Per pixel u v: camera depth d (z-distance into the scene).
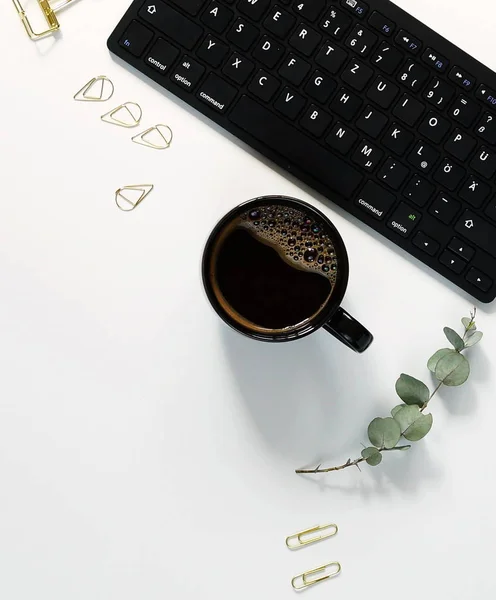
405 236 0.55
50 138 0.55
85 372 0.56
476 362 0.57
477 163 0.55
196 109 0.55
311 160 0.55
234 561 0.57
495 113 0.55
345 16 0.54
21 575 0.56
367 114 0.54
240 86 0.54
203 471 0.56
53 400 0.56
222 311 0.51
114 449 0.56
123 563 0.56
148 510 0.56
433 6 0.56
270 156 0.55
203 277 0.51
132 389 0.56
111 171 0.56
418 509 0.57
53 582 0.56
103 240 0.56
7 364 0.56
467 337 0.56
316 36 0.54
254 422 0.57
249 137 0.55
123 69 0.55
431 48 0.55
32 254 0.55
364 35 0.54
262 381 0.57
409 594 0.57
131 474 0.56
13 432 0.56
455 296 0.57
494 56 0.57
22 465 0.56
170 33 0.54
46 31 0.55
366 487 0.57
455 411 0.57
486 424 0.57
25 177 0.55
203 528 0.56
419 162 0.55
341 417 0.57
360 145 0.55
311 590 0.57
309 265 0.52
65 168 0.55
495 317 0.57
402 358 0.57
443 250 0.55
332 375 0.57
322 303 0.52
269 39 0.54
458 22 0.56
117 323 0.56
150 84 0.55
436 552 0.57
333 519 0.57
